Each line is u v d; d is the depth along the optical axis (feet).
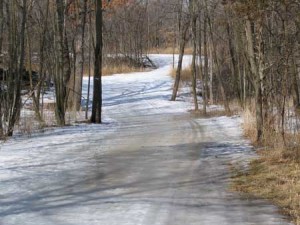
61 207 24.52
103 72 162.09
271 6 42.22
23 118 65.00
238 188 28.22
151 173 32.63
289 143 38.91
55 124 63.98
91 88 127.03
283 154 36.24
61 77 65.16
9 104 55.36
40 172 32.94
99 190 28.04
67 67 71.72
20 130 55.21
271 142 40.98
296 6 42.45
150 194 27.07
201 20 107.34
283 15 47.42
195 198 26.14
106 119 74.59
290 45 44.09
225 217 22.54
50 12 75.25
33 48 92.27
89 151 41.60
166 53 216.13
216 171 32.99
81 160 37.40
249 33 43.96
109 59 181.27
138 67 179.83
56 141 47.70
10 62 55.31
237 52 89.51
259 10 41.11
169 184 29.48
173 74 149.07
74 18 81.87
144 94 121.19
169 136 51.39
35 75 95.66
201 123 65.00
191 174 32.19
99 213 23.35
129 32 194.90
